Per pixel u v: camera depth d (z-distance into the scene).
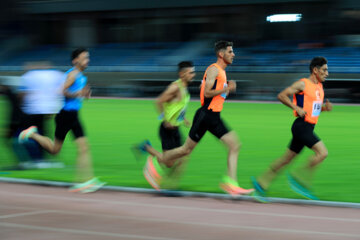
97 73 57.00
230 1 58.16
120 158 13.91
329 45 55.41
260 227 6.86
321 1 54.62
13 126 12.28
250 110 33.03
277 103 40.81
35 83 11.88
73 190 9.32
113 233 6.53
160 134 9.78
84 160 9.74
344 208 8.14
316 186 10.24
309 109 8.63
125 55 62.78
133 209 7.91
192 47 60.94
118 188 9.50
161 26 64.56
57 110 12.12
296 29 57.00
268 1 56.31
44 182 9.88
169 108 9.56
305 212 7.80
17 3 67.06
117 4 63.81
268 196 9.21
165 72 54.50
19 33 68.62
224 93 8.84
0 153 14.48
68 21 67.94
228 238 6.33
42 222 7.07
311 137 8.65
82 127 9.81
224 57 8.88
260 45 57.69
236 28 59.91
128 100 43.91
